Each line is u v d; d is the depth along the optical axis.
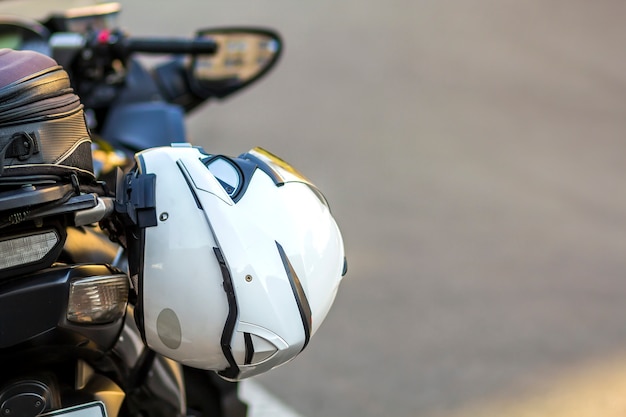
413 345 7.84
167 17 23.66
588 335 8.17
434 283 9.41
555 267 10.20
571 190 13.98
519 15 27.34
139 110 5.22
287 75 20.05
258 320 2.88
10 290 2.84
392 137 16.28
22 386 3.00
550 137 17.19
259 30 5.71
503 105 19.22
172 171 2.97
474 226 11.68
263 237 2.92
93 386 3.29
